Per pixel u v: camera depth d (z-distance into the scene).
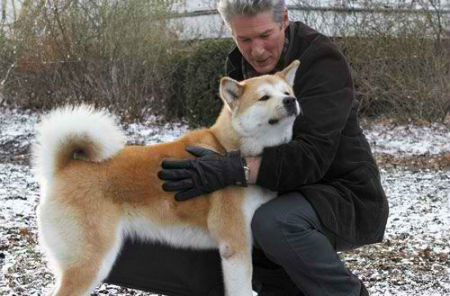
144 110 11.33
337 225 3.42
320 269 3.35
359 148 3.58
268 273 3.76
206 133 3.73
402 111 11.03
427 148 9.77
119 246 3.54
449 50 11.03
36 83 11.57
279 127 3.52
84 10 11.27
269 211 3.40
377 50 11.15
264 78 3.58
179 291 3.74
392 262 5.23
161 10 11.59
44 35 11.41
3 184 7.49
